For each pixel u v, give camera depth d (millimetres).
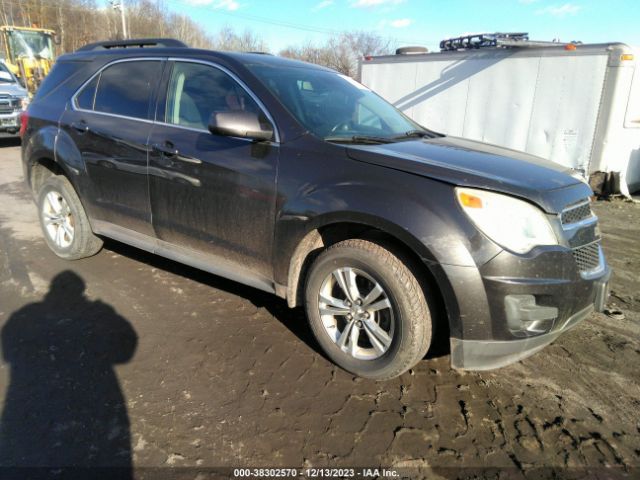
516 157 2924
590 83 7289
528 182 2406
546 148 7949
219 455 2145
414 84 9617
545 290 2258
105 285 3801
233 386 2615
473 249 2227
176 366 2770
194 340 3051
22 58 17969
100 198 3807
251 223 2906
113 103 3701
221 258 3197
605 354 3062
